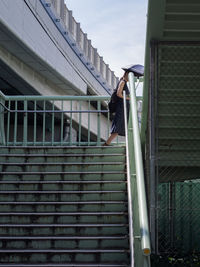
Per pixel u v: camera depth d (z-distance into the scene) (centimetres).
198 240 1027
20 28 1462
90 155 799
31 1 1575
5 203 686
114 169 768
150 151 671
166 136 794
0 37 1462
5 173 756
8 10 1345
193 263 663
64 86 2305
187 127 773
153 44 663
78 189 723
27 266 564
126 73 898
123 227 636
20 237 620
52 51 1866
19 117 2269
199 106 744
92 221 658
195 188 1068
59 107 2130
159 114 753
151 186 663
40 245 614
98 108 988
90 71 2639
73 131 2556
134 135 553
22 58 1706
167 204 1044
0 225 639
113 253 588
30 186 728
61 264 572
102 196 702
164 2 592
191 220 1053
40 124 2438
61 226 638
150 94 669
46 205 683
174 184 1041
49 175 753
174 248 866
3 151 836
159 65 696
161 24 629
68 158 802
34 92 1978
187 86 714
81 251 589
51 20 1844
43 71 1930
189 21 636
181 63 692
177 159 836
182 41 665
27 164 776
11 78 1770
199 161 834
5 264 575
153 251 661
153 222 659
